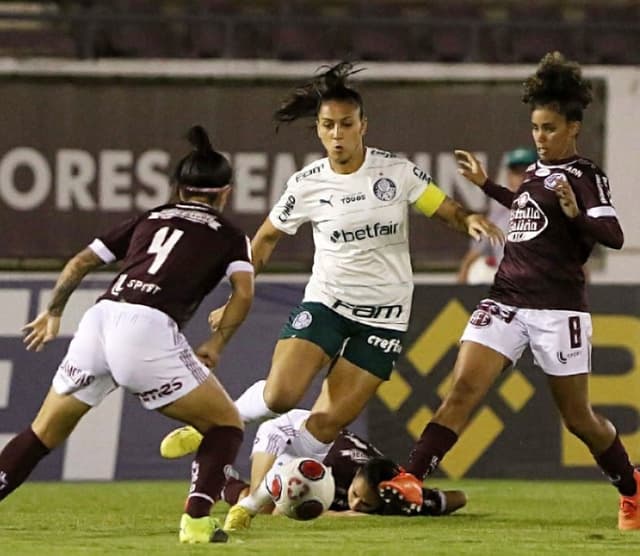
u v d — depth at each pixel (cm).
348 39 5425
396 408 3809
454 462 3831
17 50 5159
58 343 3847
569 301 2553
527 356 3838
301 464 2314
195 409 2191
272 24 5316
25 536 2398
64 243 4722
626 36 5388
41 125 4725
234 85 4756
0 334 3856
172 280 2183
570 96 2514
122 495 3416
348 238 2577
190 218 2250
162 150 4750
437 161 4775
